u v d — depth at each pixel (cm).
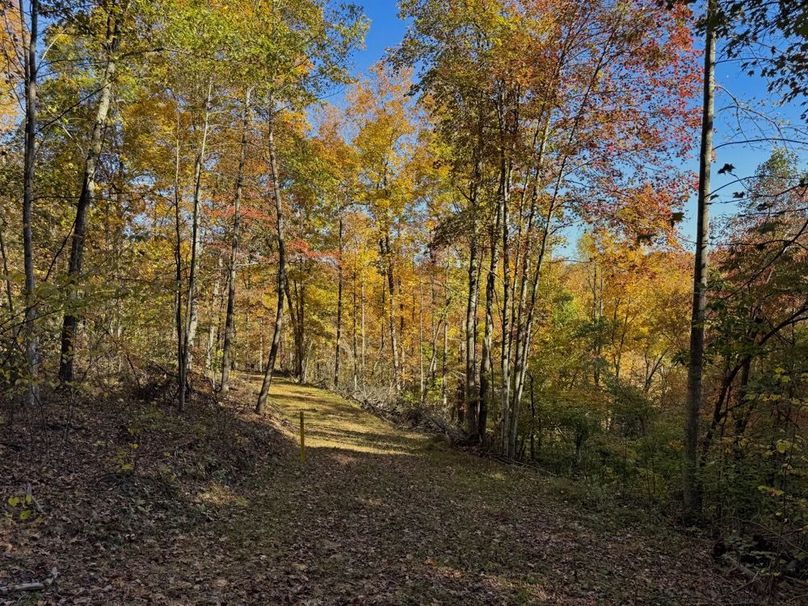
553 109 1353
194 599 479
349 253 2583
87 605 436
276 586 537
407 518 859
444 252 2245
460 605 536
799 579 614
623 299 2425
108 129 1219
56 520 575
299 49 1334
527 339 1473
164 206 1454
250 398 1827
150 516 668
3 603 413
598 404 1423
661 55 1184
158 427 1012
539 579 625
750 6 540
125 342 1132
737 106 935
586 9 1211
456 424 2003
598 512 978
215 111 1302
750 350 792
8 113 1074
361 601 520
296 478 1075
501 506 985
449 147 1736
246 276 2394
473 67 1350
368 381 2902
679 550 771
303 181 1712
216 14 985
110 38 932
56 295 629
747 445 858
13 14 802
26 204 781
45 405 904
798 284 743
